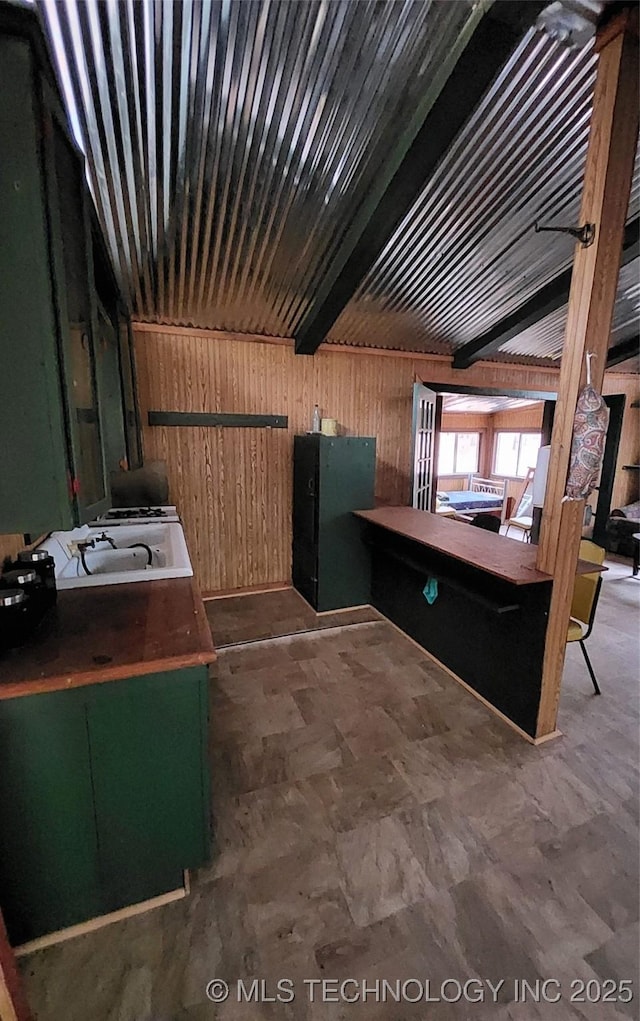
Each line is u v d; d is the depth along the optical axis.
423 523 3.32
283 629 3.61
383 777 2.07
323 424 4.11
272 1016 1.22
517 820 1.85
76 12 1.61
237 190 2.48
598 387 2.05
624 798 1.97
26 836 1.30
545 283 3.70
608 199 1.88
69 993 1.27
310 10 1.67
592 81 2.06
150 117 2.03
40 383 1.04
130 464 2.77
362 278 3.06
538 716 2.29
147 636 1.42
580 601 2.66
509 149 2.39
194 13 1.65
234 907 1.50
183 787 1.44
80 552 2.30
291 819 1.84
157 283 3.25
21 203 0.97
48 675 1.21
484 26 1.61
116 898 1.46
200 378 3.98
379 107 2.06
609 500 6.21
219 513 4.25
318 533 3.80
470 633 2.76
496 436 9.07
